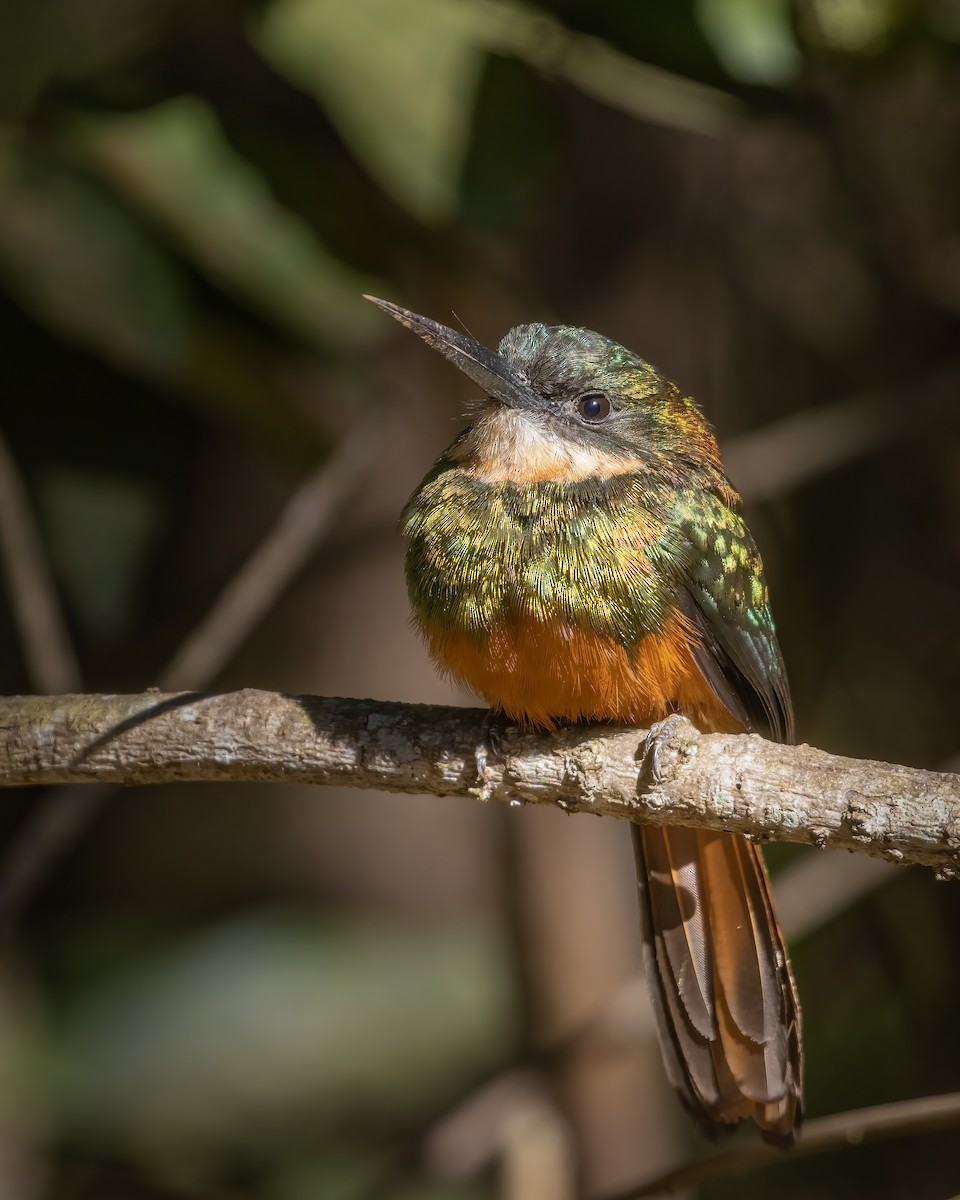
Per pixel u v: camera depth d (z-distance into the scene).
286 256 8.55
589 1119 9.21
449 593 6.88
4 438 8.45
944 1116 6.52
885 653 9.68
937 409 9.40
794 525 10.13
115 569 8.48
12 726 6.43
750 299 10.35
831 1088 9.50
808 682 9.86
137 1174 10.18
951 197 9.65
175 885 11.67
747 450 9.55
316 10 7.93
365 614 11.82
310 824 12.00
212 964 11.13
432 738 6.27
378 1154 10.44
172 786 11.95
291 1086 10.74
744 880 6.96
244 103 9.30
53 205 8.15
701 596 6.95
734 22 7.77
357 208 8.63
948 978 9.27
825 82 8.94
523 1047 9.63
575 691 6.66
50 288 8.09
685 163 10.51
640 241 10.59
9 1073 10.24
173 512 9.37
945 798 5.39
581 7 7.72
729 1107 6.96
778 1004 6.86
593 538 6.81
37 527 8.43
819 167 10.12
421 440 11.42
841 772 5.60
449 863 11.99
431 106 7.92
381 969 11.26
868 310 10.02
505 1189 8.93
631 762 6.10
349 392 9.03
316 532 8.84
